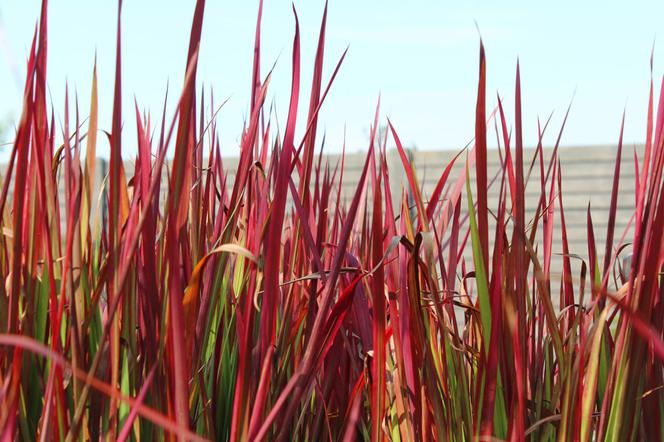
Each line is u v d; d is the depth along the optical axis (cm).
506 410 111
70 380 110
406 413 114
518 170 110
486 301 111
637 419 112
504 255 112
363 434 123
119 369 112
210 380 123
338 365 129
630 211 809
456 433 113
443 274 127
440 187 125
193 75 102
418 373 112
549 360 121
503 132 116
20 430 109
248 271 125
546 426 113
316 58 114
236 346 124
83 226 116
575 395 110
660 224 108
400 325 118
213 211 133
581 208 814
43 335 114
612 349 119
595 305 116
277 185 104
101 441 106
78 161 116
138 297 118
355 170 813
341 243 107
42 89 109
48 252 103
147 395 109
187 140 103
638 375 110
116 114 103
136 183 109
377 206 111
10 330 105
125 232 111
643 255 108
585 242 809
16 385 98
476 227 111
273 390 117
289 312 123
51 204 115
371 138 115
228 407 122
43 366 114
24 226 116
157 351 110
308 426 125
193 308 106
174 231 100
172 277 100
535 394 119
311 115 115
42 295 114
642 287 109
